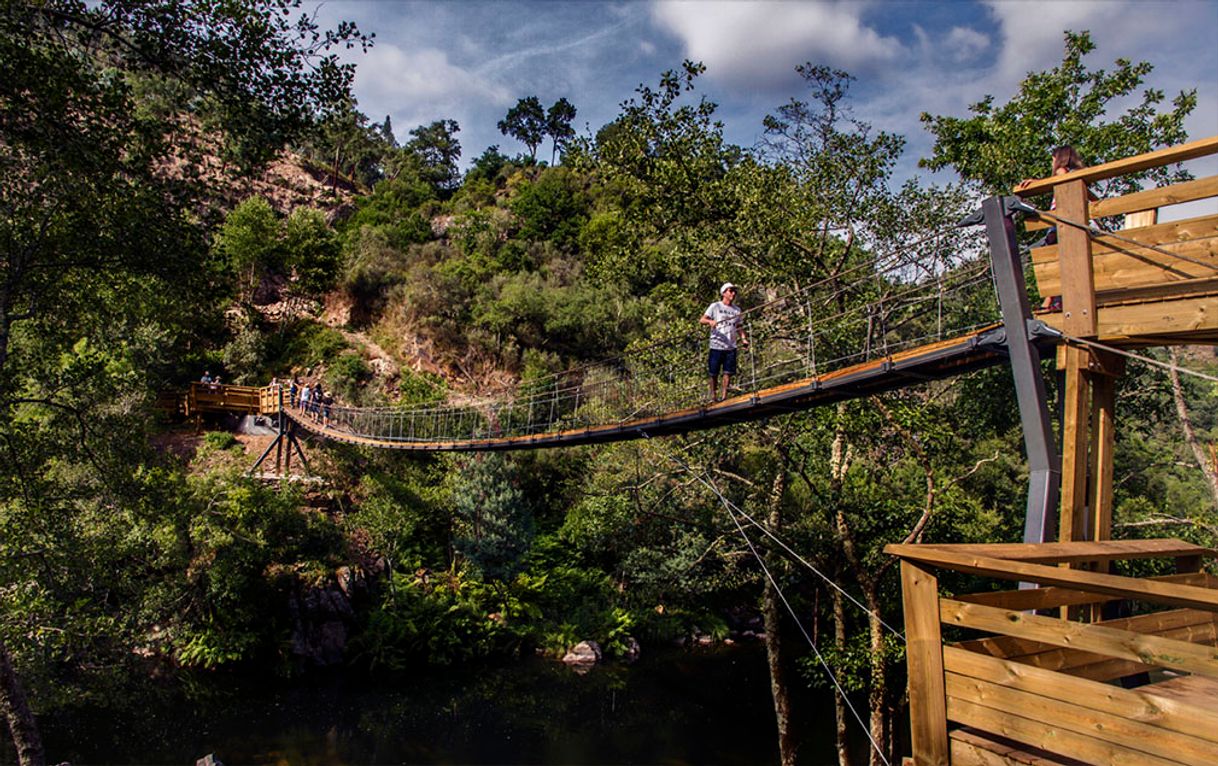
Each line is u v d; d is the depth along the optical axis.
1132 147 10.06
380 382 30.53
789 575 11.98
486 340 32.53
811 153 10.79
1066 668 3.04
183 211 9.09
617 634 20.77
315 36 8.09
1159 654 2.14
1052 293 3.91
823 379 6.02
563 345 34.41
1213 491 9.45
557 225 45.00
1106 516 3.84
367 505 21.08
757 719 15.70
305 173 50.94
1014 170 10.23
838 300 9.94
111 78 8.00
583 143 11.38
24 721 8.32
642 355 11.45
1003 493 14.98
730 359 7.63
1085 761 2.27
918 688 2.71
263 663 17.23
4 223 8.05
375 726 14.58
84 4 7.55
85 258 8.72
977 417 11.04
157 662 16.28
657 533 15.55
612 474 16.72
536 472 25.77
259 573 17.73
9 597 9.41
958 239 8.20
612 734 14.72
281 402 23.67
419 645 18.55
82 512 10.55
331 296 34.69
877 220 10.35
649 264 11.86
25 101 7.49
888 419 9.33
